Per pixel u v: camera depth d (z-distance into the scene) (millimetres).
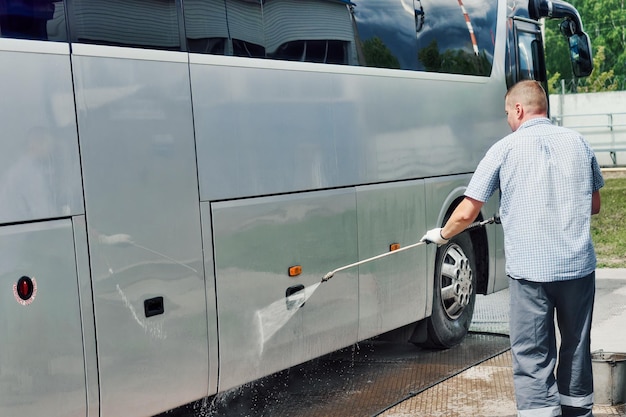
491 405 5773
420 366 6961
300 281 5605
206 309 4863
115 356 4332
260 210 5250
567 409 4812
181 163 4703
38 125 3969
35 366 3945
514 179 4668
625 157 29938
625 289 9867
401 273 6707
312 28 5793
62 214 4062
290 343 5543
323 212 5816
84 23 4227
